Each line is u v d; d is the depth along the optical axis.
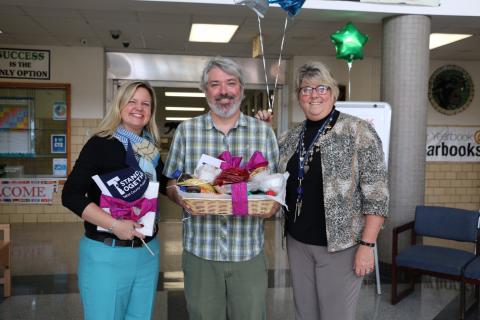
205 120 2.12
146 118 2.04
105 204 1.84
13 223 7.17
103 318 1.93
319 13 4.79
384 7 4.69
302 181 2.17
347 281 2.14
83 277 1.95
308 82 2.15
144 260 2.01
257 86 7.99
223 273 2.07
